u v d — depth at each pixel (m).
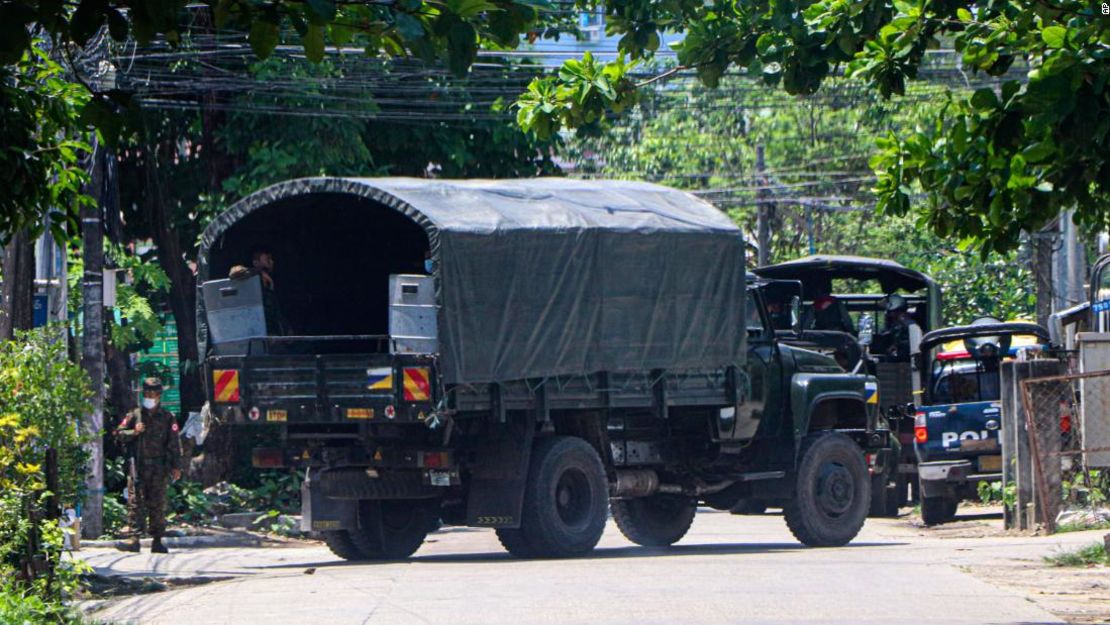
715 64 38.28
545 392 40.00
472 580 33.12
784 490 45.53
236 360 40.12
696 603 28.25
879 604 27.94
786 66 33.84
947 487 56.56
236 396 40.09
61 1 14.84
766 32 35.75
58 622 27.14
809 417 45.97
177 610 29.73
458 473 40.56
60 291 48.53
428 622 26.34
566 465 40.88
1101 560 35.28
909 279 72.69
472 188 40.31
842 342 57.94
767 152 119.88
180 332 67.00
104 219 56.56
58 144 24.94
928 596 29.14
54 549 29.45
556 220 40.31
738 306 44.41
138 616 29.23
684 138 120.06
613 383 41.59
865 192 117.56
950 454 57.16
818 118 118.56
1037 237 82.25
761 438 46.16
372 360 38.06
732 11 37.91
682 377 43.31
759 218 111.88
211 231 41.00
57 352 34.12
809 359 47.56
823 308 67.06
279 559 44.38
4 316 43.81
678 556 40.53
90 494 49.75
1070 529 46.62
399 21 14.77
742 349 44.41
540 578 33.25
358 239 45.09
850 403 48.62
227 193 64.31
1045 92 22.48
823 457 45.84
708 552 43.16
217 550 48.81
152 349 72.88
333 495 41.25
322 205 42.84
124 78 56.47
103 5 14.62
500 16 15.34
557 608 27.80
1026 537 46.62
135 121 17.69
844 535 46.09
